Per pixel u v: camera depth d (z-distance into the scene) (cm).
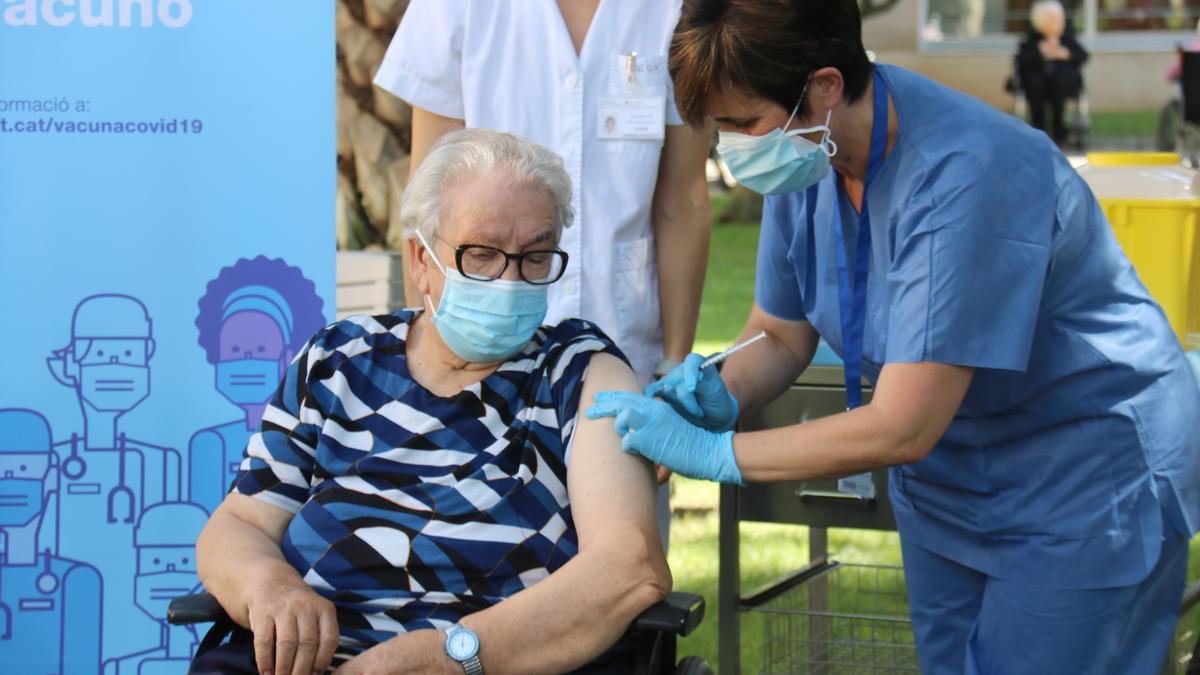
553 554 211
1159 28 1599
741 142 208
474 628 197
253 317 286
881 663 343
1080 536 216
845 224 228
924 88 213
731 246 1118
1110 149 1412
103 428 285
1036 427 219
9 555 286
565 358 221
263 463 222
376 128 381
